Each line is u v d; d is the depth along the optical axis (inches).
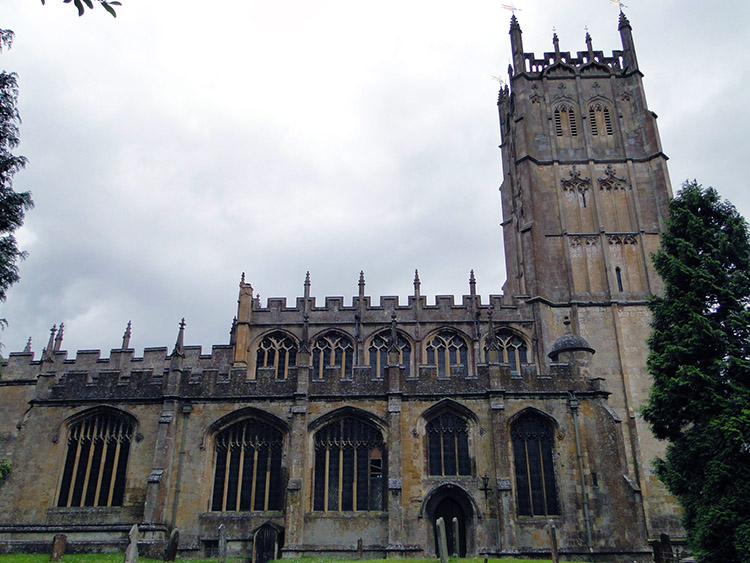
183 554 1809.8
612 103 3115.2
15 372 2699.3
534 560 1578.5
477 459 1855.3
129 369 2689.5
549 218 2901.1
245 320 2669.8
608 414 1876.2
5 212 1083.3
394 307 2711.6
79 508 1889.8
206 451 1915.6
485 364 1962.4
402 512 1788.9
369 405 1931.6
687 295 1565.0
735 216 1664.6
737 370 1481.3
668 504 2352.4
